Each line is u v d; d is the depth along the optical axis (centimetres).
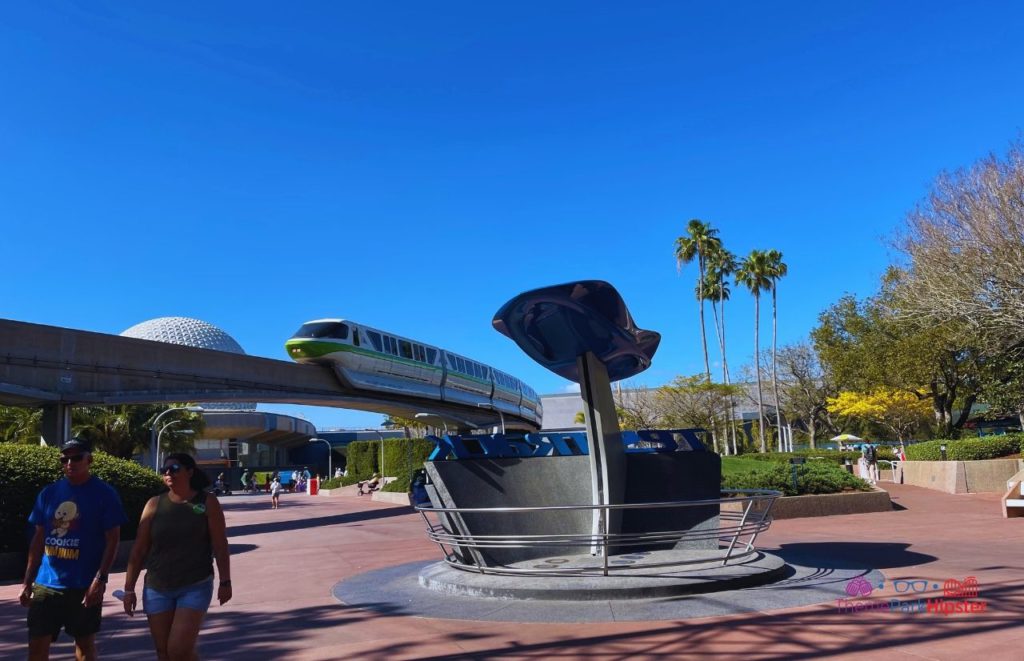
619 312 912
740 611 667
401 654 576
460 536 868
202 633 689
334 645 614
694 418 4675
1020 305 2472
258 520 2605
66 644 674
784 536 1366
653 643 573
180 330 9350
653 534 798
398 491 3338
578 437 1029
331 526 2170
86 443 477
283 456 10294
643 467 998
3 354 2462
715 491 990
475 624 665
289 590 941
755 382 6178
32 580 464
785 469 1989
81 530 464
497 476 940
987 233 2442
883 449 4025
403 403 4472
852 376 4253
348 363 3881
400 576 990
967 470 2334
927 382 3659
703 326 5666
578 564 846
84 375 2762
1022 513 1645
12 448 1334
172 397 3111
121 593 436
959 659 500
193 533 433
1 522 1245
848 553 1067
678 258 5794
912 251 2744
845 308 4628
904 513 1852
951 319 2773
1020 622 596
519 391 6291
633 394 5200
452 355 4991
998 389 3334
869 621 616
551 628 636
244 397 3459
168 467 439
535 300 880
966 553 1040
